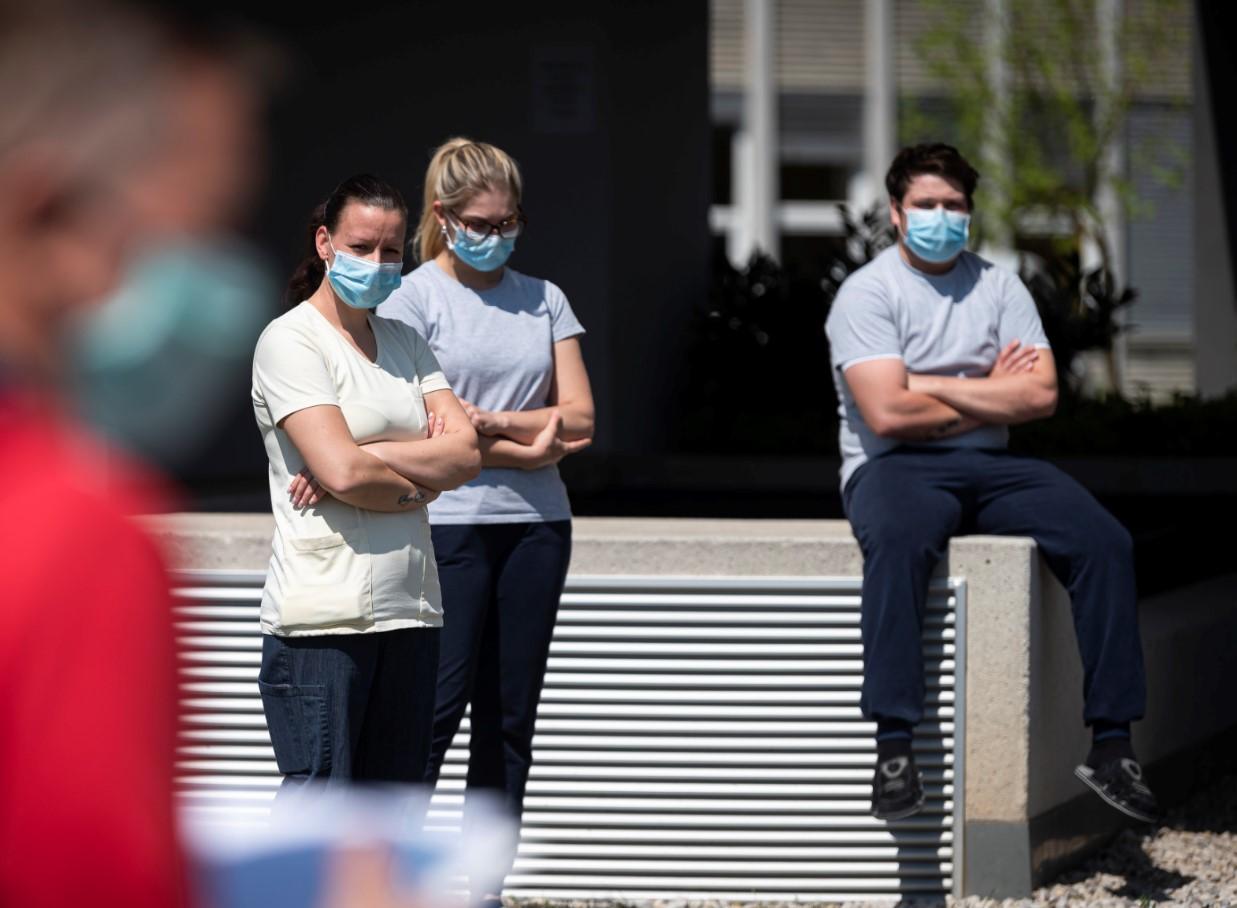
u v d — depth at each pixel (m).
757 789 18.89
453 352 16.47
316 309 14.61
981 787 18.84
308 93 39.53
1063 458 35.59
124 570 3.59
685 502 36.06
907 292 19.58
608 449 38.78
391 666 14.37
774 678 18.81
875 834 18.94
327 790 14.01
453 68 39.72
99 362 3.73
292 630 14.03
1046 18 78.75
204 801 18.66
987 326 19.61
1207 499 34.06
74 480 3.65
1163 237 86.06
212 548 18.69
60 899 3.42
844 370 19.31
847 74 88.88
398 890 4.24
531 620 16.44
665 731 18.92
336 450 13.88
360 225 14.12
